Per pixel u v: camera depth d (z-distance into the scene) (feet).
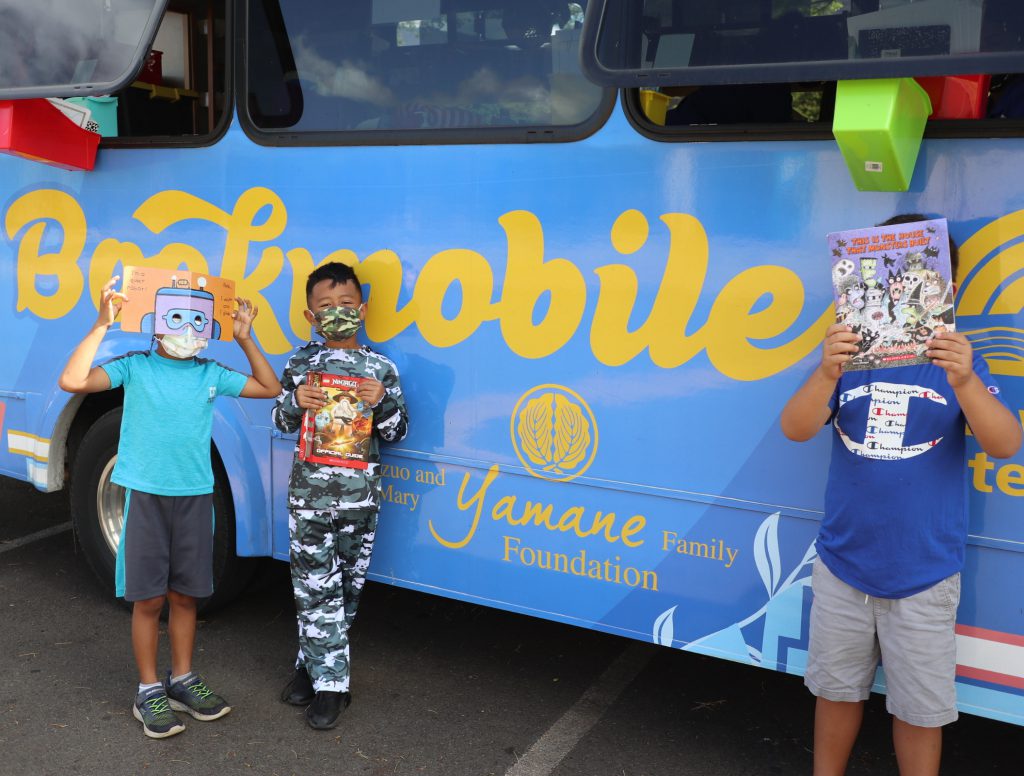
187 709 10.68
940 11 7.18
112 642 12.51
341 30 10.69
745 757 10.15
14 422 13.87
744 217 8.73
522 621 13.48
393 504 11.02
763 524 8.94
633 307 9.31
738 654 9.21
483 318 10.13
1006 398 7.82
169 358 10.00
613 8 8.31
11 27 11.14
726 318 8.89
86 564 15.20
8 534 16.49
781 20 7.73
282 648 12.47
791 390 8.68
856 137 7.46
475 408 10.30
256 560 13.20
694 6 8.01
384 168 10.56
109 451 13.07
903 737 7.97
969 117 8.04
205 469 10.18
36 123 11.79
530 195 9.74
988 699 8.16
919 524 7.55
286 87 11.11
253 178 11.44
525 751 10.19
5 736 10.27
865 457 7.70
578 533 9.88
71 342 13.12
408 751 10.15
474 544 10.53
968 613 8.14
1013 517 7.89
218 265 11.82
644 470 9.43
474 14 9.86
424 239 10.40
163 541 10.01
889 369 7.58
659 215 9.11
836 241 7.60
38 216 13.15
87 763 9.81
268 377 10.53
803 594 8.82
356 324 10.16
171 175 12.01
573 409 9.73
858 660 8.03
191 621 10.65
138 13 10.57
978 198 7.80
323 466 10.25
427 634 13.00
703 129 8.82
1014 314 7.73
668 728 10.70
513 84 9.77
